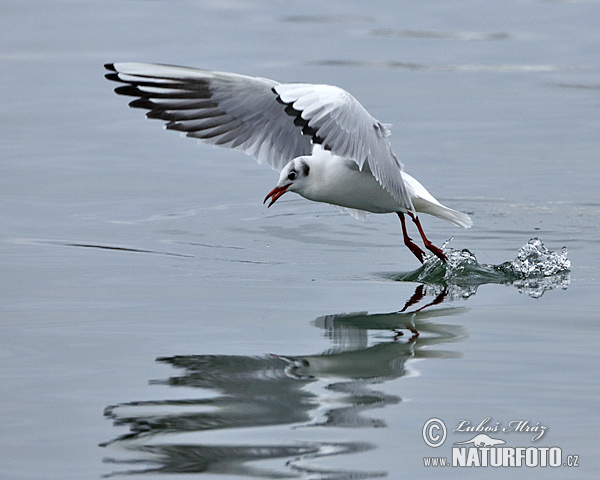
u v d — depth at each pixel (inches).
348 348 378.9
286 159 490.0
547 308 435.2
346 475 274.2
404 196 442.3
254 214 633.0
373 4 1438.2
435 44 1164.5
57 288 465.7
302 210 648.4
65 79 994.7
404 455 287.0
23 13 1331.2
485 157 759.1
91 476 273.7
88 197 655.1
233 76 447.8
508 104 917.2
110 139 812.0
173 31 1213.1
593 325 406.6
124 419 310.5
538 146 786.8
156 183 696.4
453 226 610.2
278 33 1211.2
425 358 367.6
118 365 359.6
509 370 353.4
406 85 973.2
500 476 277.7
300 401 326.0
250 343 384.8
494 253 546.9
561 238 577.6
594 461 285.9
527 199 660.7
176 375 348.8
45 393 332.8
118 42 1148.5
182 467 278.7
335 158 469.1
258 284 481.4
